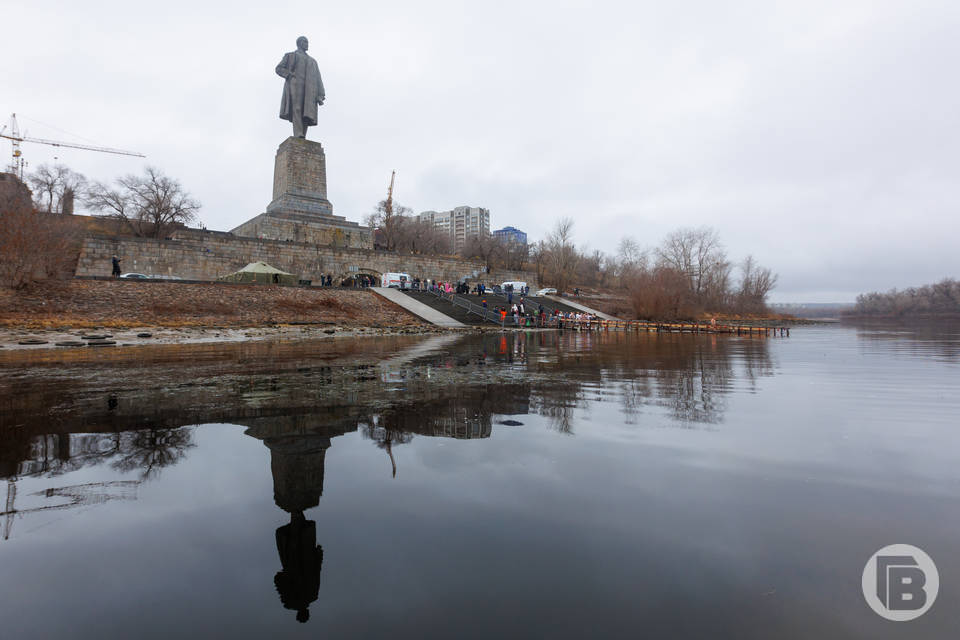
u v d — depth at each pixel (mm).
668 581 1836
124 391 6301
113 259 27969
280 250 39750
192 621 1624
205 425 4453
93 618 1629
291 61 45469
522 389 6684
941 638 1491
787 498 2717
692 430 4359
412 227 69750
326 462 3371
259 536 2258
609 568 1936
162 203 46344
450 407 5355
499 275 56250
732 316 61344
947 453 3631
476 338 20281
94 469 3219
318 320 26234
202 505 2623
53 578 1890
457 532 2273
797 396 6234
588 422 4668
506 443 3883
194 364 9562
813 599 1714
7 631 1558
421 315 30188
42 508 2578
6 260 20266
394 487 2883
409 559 2018
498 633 1504
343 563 1990
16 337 15094
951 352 14508
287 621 1607
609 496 2740
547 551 2084
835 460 3449
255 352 12477
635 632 1515
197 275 35219
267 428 4348
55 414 4887
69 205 46344
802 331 37750
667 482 2979
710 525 2344
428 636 1508
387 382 7262
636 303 41375
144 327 19469
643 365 10133
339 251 43156
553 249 69688
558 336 23156
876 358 12266
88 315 20672
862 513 2492
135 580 1880
